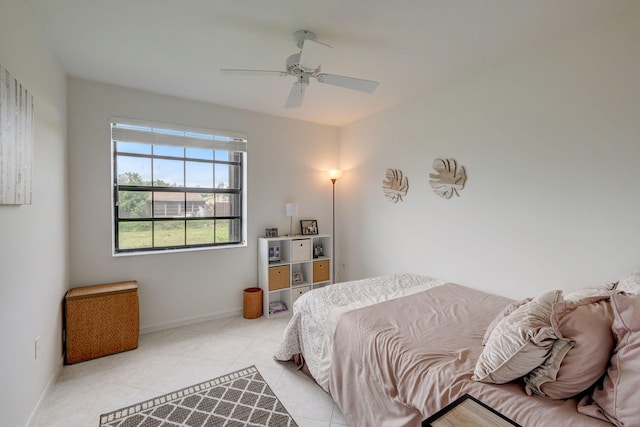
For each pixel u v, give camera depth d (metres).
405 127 3.31
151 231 3.16
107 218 2.85
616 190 1.85
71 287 2.69
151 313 3.07
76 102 2.69
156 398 2.04
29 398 1.71
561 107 2.09
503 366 1.24
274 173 3.82
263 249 3.54
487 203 2.56
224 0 1.66
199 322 3.33
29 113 1.67
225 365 2.46
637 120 1.77
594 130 1.93
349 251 4.18
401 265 3.42
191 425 1.80
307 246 3.80
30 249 1.72
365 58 2.34
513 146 2.37
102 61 2.39
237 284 3.58
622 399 0.97
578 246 2.03
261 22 1.87
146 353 2.65
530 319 1.25
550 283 2.18
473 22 1.87
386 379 1.58
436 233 3.01
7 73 1.36
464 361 1.48
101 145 2.80
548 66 2.15
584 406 1.09
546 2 1.68
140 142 2.99
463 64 2.45
